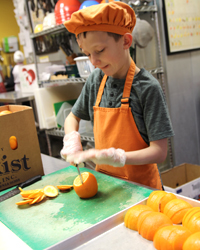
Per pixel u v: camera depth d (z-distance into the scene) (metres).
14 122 1.06
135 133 0.99
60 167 1.27
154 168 1.07
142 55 1.98
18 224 0.77
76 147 0.93
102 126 1.06
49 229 0.73
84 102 1.21
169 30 2.10
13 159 1.07
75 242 0.66
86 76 2.00
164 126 0.92
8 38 4.37
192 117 2.43
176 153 2.34
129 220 0.69
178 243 0.56
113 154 0.82
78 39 0.87
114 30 0.82
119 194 0.88
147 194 0.85
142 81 0.95
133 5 1.82
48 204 0.87
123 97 0.98
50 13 2.41
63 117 2.43
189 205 0.69
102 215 0.77
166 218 0.65
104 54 0.84
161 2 2.03
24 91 3.16
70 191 0.95
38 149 1.13
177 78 2.25
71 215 0.79
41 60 2.72
